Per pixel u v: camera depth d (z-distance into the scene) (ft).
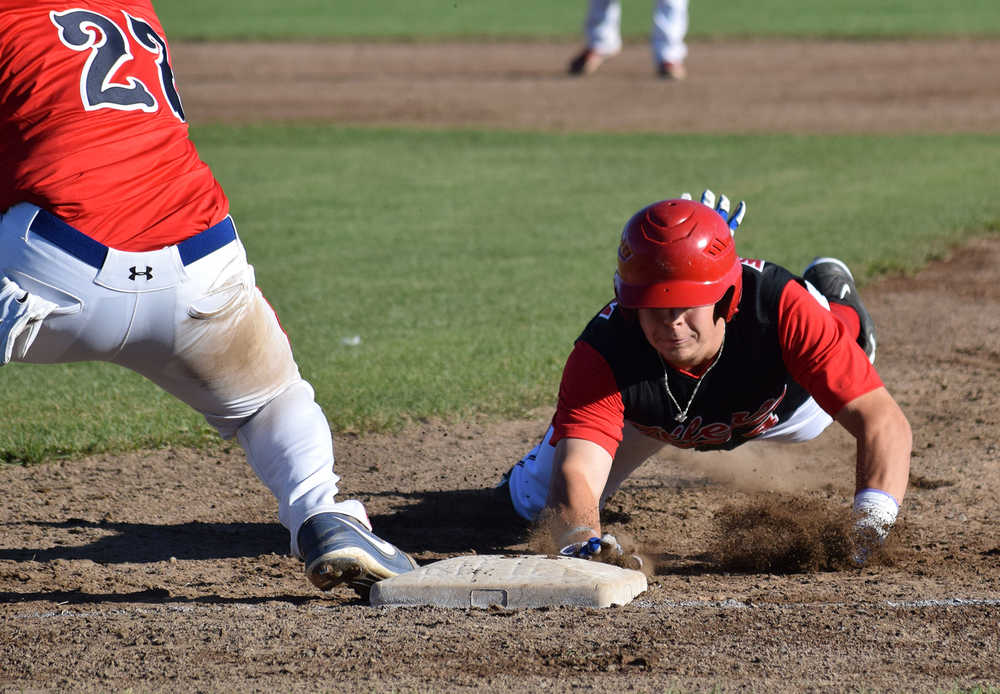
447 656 38.73
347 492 64.59
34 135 42.06
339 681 36.91
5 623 43.09
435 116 238.68
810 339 48.14
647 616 42.22
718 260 45.21
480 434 75.05
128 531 58.13
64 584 49.75
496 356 90.17
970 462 67.56
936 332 98.12
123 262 41.83
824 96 252.42
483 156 199.21
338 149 206.08
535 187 172.55
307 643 40.27
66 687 37.09
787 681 36.40
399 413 77.92
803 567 50.60
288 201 163.53
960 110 231.50
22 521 59.06
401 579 44.52
